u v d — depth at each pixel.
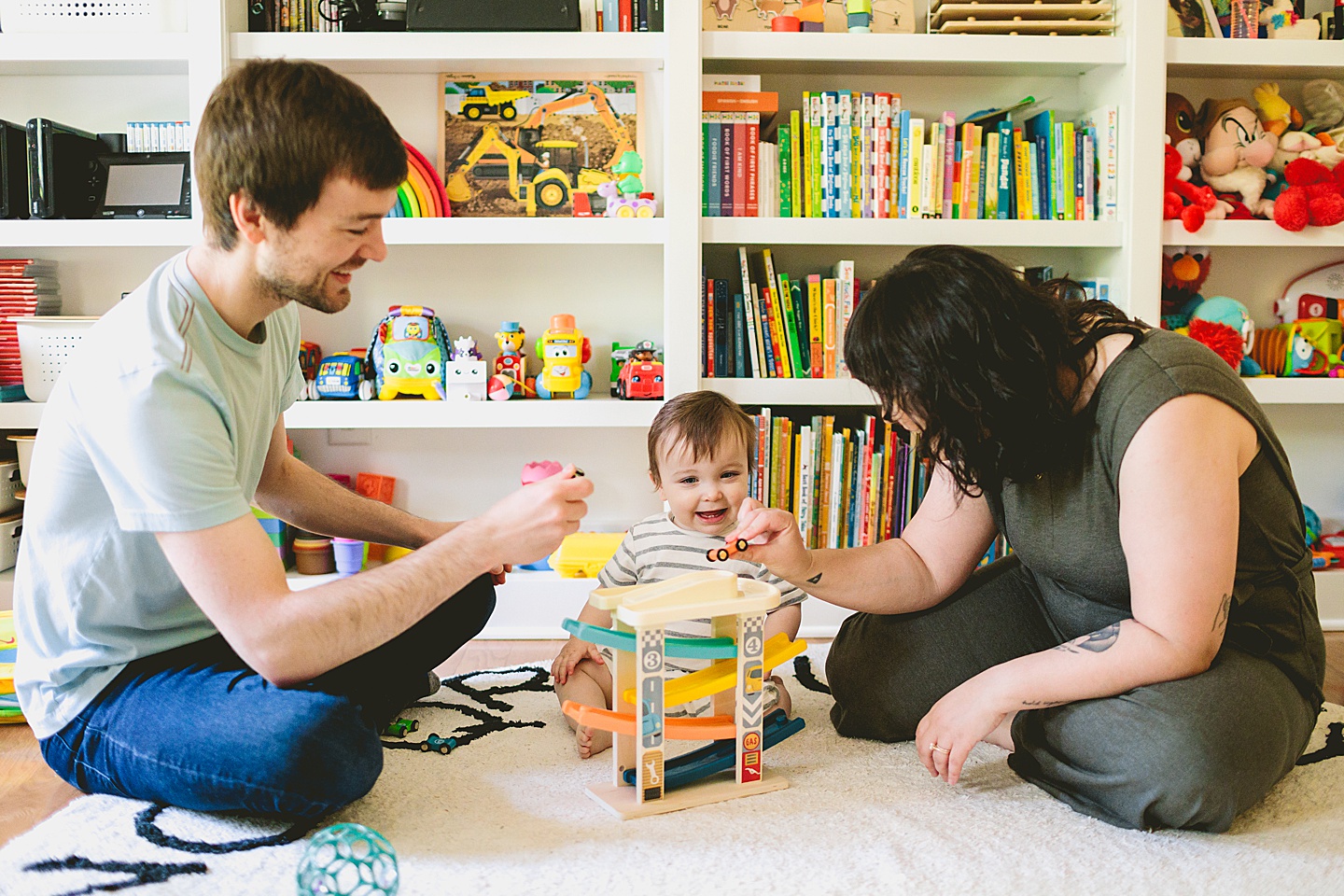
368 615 0.99
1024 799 1.16
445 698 1.56
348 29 2.02
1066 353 1.05
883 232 2.00
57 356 2.03
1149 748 1.02
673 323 1.98
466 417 1.99
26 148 1.99
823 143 2.03
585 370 2.21
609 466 2.28
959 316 0.98
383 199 1.00
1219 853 1.01
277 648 0.96
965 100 2.21
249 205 0.96
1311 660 1.14
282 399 1.29
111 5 1.96
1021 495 1.17
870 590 1.30
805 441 2.02
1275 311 2.27
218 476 0.98
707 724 1.19
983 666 1.30
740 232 1.99
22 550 1.12
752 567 1.52
